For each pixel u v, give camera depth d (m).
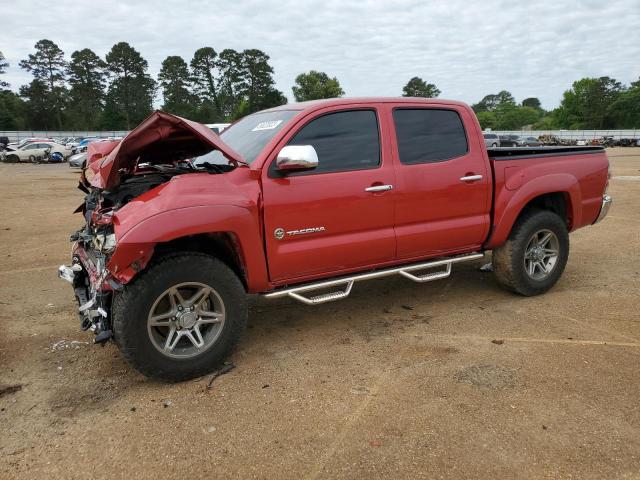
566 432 2.91
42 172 26.97
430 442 2.85
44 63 98.31
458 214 4.66
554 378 3.52
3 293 5.68
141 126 3.47
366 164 4.21
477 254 4.96
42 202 13.62
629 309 4.83
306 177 3.92
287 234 3.85
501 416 3.08
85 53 97.94
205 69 96.94
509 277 5.06
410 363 3.82
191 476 2.63
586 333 4.29
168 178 3.95
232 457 2.77
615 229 8.72
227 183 3.64
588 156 5.47
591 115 101.25
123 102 99.00
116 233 3.24
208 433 2.99
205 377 3.68
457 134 4.70
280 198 3.78
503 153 5.09
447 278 5.96
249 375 3.70
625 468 2.60
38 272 6.55
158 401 3.37
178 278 3.44
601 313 4.74
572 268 6.32
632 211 10.52
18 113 97.50
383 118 4.31
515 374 3.59
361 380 3.58
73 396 3.45
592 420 3.02
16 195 15.34
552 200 5.48
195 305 3.60
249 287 3.83
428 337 4.29
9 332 4.56
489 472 2.59
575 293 5.34
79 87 98.75
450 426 2.99
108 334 3.38
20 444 2.93
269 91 93.44
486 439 2.86
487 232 4.87
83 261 4.08
